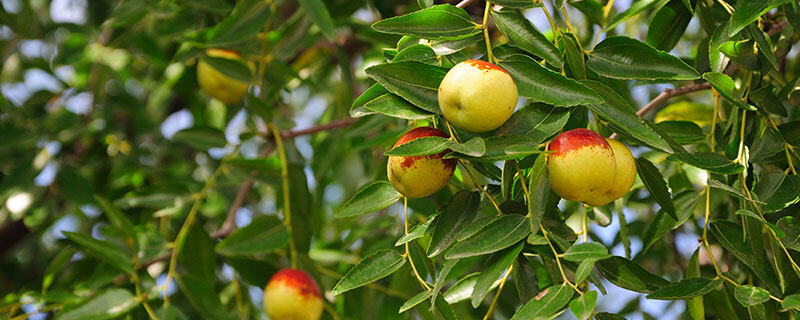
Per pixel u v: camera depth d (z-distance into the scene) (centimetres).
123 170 143
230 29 112
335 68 154
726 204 110
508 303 116
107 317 106
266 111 117
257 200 159
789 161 95
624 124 89
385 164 111
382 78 88
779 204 93
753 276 97
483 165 90
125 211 136
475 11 112
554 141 88
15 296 112
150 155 150
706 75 94
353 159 148
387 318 115
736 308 96
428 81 89
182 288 109
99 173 143
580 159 87
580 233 99
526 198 90
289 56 120
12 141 127
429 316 102
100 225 146
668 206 93
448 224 89
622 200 107
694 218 113
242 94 131
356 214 95
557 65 89
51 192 131
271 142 124
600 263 91
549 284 95
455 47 90
